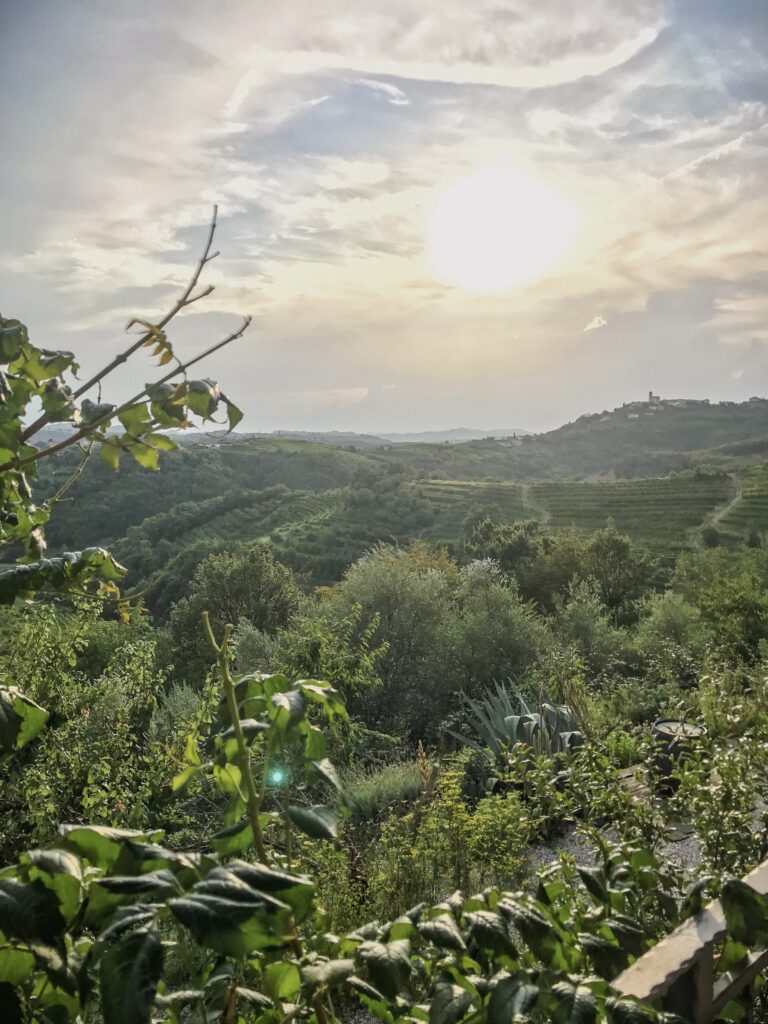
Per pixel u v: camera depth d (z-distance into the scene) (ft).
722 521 304.09
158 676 21.21
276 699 3.94
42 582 4.92
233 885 2.73
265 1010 3.73
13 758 18.21
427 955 4.44
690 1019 4.97
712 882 5.39
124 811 17.75
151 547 240.94
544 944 3.92
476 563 71.82
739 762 10.77
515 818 18.67
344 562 245.04
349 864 17.30
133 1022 2.37
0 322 4.49
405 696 48.83
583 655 54.90
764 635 52.95
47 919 2.60
